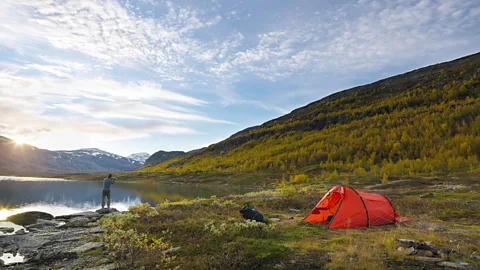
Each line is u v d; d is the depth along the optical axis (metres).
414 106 110.44
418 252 8.77
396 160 70.19
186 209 18.62
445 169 53.69
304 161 88.81
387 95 141.75
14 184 67.31
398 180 44.59
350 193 14.30
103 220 16.55
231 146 163.25
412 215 17.17
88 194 43.03
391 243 9.52
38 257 10.00
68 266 9.17
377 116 110.56
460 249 9.29
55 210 25.47
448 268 7.59
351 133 99.44
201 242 10.26
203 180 84.69
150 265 8.46
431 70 155.88
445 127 75.88
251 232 11.36
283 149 109.12
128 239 10.92
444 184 36.50
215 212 17.30
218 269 7.84
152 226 13.05
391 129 88.25
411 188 34.28
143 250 9.90
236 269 7.81
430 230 12.40
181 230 12.19
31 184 69.50
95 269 8.62
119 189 54.81
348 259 8.30
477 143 60.62
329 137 105.06
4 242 12.55
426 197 24.48
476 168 48.66
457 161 54.09
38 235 13.81
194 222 13.45
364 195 14.66
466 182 37.28
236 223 12.38
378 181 48.28
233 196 28.59
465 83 108.62
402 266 7.72
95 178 127.69
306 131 132.38
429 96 112.62
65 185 68.25
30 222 17.97
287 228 13.03
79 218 18.09
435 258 8.27
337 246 9.73
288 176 74.56
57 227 15.86
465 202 20.78
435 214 17.22
